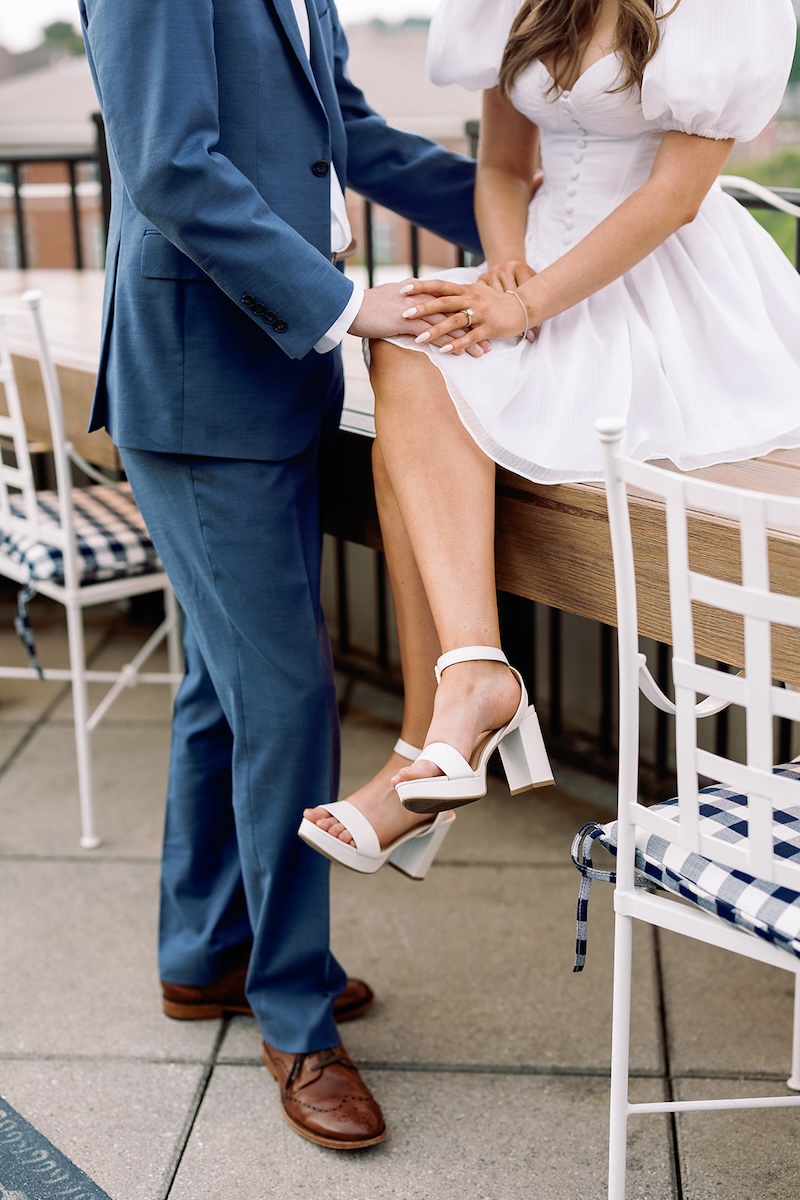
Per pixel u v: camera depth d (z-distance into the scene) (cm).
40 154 380
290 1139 170
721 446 155
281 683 162
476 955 214
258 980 175
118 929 223
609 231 155
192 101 136
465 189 190
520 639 269
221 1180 162
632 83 152
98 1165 165
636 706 125
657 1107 137
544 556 156
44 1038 193
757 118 153
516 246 177
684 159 155
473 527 150
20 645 361
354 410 193
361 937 220
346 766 283
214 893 193
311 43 153
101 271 389
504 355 154
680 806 123
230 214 139
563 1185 160
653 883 136
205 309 151
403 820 157
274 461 157
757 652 109
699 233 167
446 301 150
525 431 152
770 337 164
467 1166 164
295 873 171
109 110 139
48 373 229
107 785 279
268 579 159
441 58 177
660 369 157
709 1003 200
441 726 142
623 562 118
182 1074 184
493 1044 190
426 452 151
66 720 315
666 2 149
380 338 154
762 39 148
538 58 162
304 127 150
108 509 264
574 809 267
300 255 143
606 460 113
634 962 212
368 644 349
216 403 153
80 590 244
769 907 120
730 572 135
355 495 183
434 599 148
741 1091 178
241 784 167
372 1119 168
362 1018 197
